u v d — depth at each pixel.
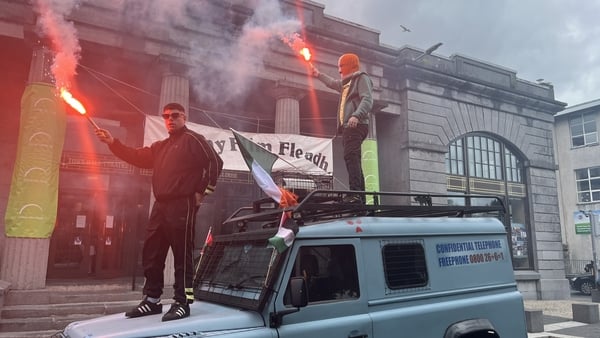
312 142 12.98
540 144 20.03
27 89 10.02
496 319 4.55
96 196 13.36
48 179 9.76
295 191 4.57
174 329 3.03
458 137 17.59
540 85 20.83
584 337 9.95
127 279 12.70
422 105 16.64
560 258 19.33
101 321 3.47
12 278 9.14
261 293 3.34
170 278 10.50
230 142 11.98
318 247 3.68
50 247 12.61
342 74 5.49
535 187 19.44
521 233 18.88
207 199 14.12
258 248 3.81
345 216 4.58
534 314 10.62
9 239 9.32
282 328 3.30
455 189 17.31
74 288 10.28
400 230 4.22
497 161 18.92
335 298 3.64
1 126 12.62
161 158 3.97
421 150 16.27
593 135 31.39
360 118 4.96
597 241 29.84
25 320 8.20
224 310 3.58
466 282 4.52
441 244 4.50
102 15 11.09
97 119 13.47
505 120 19.03
